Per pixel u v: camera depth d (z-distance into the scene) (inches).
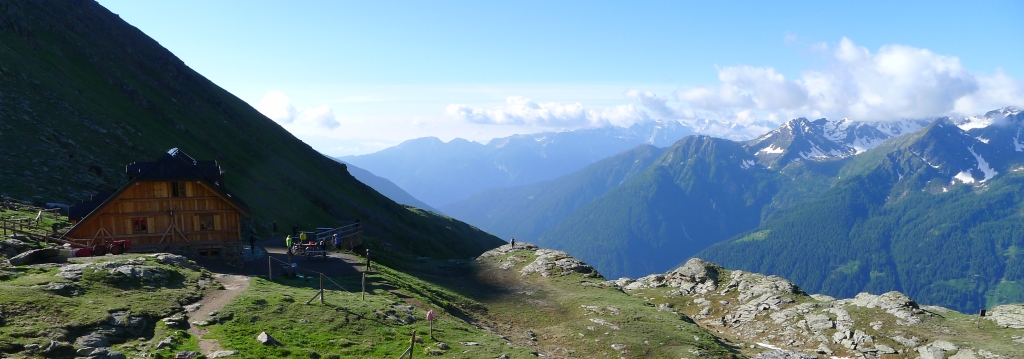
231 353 1128.8
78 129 3523.6
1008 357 2187.5
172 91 5802.2
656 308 2591.0
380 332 1443.2
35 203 2413.9
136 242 2054.6
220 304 1429.6
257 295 1528.1
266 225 3535.9
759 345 2507.4
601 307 2448.3
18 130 3065.9
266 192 4547.2
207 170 2346.2
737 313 3056.1
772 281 3380.9
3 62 3708.2
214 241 2171.5
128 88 4938.5
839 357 2461.9
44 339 1030.4
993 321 2655.0
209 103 6412.4
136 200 2064.5
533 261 3398.1
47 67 4185.5
